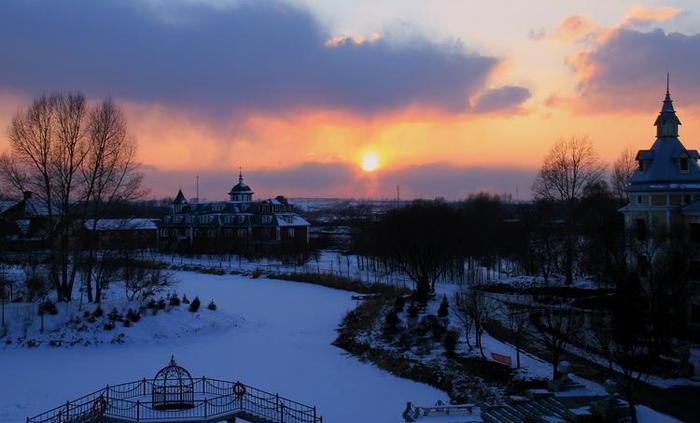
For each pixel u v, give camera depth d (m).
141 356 53.94
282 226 151.50
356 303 80.88
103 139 65.94
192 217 160.38
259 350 56.91
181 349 56.94
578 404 34.31
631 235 54.97
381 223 105.69
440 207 94.12
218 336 62.28
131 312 62.00
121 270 83.75
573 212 85.50
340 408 41.06
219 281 105.12
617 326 44.62
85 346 56.16
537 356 46.59
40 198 69.69
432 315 59.34
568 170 86.81
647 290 50.47
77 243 66.44
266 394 42.75
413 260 74.56
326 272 109.06
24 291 70.19
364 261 127.56
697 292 49.62
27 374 47.72
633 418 31.11
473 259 105.69
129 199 72.19
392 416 39.50
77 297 75.56
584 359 44.50
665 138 56.34
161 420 34.09
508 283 78.75
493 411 35.75
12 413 38.97
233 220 151.62
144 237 124.12
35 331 57.28
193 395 38.81
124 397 40.62
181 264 127.62
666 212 53.66
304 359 53.78
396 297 71.88
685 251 48.12
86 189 65.50
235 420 38.12
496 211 156.62
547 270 79.50
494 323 58.28
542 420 32.44
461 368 46.28
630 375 32.69
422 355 51.00
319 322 69.81
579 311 58.16
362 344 56.72
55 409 35.69
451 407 37.34
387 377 48.31
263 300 84.69
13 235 83.38
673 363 41.47
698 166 55.72
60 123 63.56
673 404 34.09
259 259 134.62
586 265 79.69
